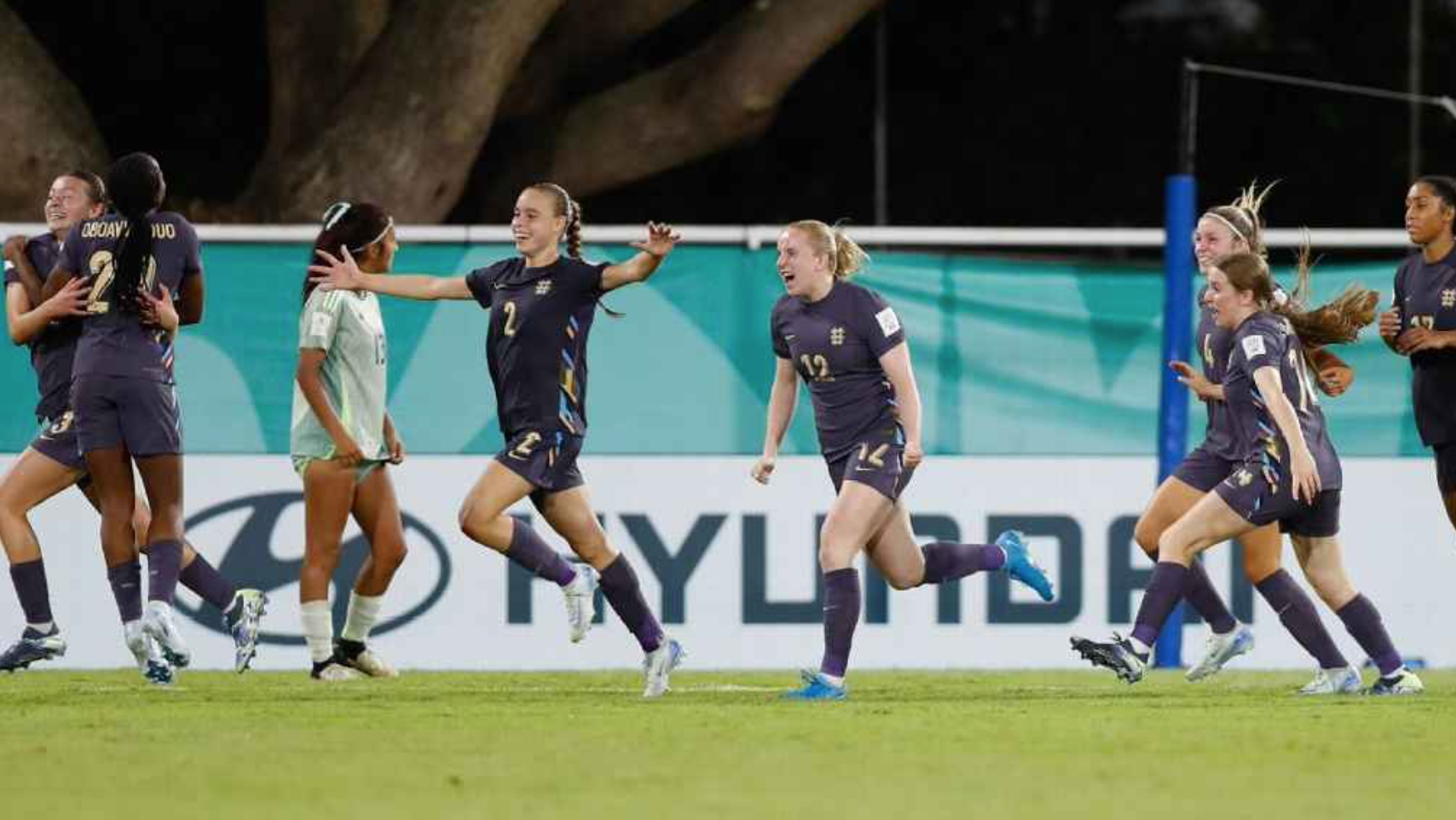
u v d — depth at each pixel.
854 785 21.78
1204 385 33.19
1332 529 32.50
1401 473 41.19
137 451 31.36
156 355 31.58
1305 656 40.69
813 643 40.69
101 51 58.94
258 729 26.73
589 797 20.98
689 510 40.72
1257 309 31.44
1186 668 40.69
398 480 40.44
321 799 20.88
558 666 40.41
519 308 30.20
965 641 40.69
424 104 48.88
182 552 31.77
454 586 40.41
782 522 40.75
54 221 33.38
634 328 40.84
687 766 23.14
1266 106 58.62
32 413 40.06
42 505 39.81
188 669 39.94
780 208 59.22
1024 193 59.03
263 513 40.50
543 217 30.19
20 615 39.72
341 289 30.91
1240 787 21.80
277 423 40.59
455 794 21.20
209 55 59.09
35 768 22.98
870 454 30.25
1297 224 58.09
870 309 29.88
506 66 49.50
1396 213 57.69
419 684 35.25
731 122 52.47
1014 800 20.86
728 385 40.91
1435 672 39.69
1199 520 31.48
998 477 41.03
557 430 30.44
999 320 41.22
